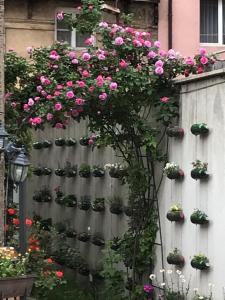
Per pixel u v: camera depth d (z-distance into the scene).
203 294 8.65
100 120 9.92
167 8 16.97
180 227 9.24
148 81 9.38
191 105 9.05
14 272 8.02
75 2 16.70
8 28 16.39
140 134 9.82
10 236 10.59
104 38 9.78
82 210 12.83
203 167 8.62
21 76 11.24
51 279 9.60
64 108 9.34
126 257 10.21
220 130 8.41
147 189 10.02
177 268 9.27
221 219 8.34
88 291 11.68
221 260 8.30
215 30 17.36
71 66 10.12
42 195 14.73
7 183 10.52
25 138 11.42
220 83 8.45
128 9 16.78
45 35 16.62
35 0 16.50
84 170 12.44
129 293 10.16
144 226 10.02
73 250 12.75
